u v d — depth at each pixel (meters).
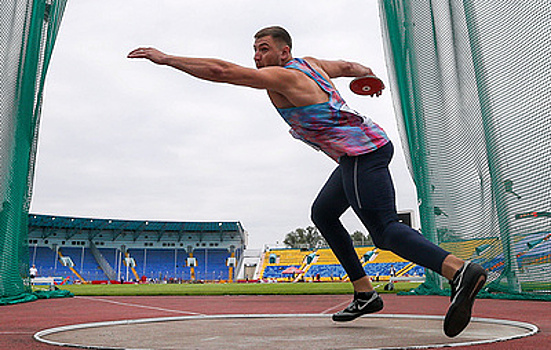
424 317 2.47
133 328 2.00
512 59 4.34
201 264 48.84
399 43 6.25
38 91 5.35
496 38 4.48
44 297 6.68
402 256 1.66
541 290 4.64
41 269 43.16
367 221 1.79
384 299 5.34
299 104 1.79
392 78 6.85
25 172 5.08
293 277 39.69
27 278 5.86
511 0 4.35
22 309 4.17
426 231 5.70
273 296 7.33
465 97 5.03
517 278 4.72
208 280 47.34
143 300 6.26
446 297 5.65
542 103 4.11
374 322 2.26
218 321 2.39
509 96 4.39
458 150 5.25
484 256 5.17
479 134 4.88
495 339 1.41
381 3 7.00
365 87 2.21
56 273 43.31
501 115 4.47
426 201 5.67
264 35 1.93
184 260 48.94
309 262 41.88
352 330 1.84
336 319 2.15
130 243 48.59
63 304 5.11
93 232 47.41
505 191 4.54
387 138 1.89
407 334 1.69
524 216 4.45
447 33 5.33
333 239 2.16
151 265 48.09
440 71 5.44
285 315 2.67
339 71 2.28
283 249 45.22
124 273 46.38
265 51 1.92
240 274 47.72
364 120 1.86
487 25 4.58
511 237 4.62
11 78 4.71
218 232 50.41
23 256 5.78
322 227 2.18
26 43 4.88
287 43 1.94
